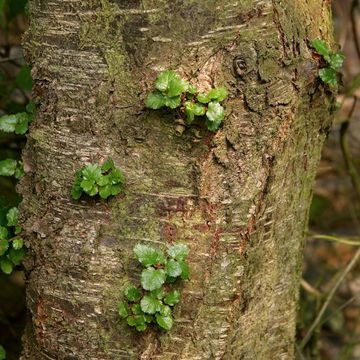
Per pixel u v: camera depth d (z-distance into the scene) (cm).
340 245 263
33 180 146
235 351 149
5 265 150
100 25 139
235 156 141
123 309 141
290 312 161
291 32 142
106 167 140
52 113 143
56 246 144
